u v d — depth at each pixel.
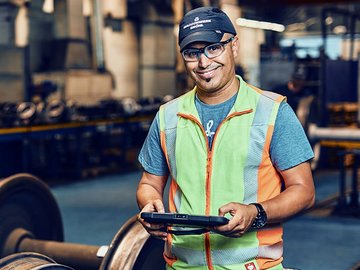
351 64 12.32
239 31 19.64
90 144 12.09
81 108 11.60
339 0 16.14
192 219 1.73
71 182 10.13
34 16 13.25
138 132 12.96
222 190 1.90
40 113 10.10
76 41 13.54
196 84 1.89
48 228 4.17
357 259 5.53
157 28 16.02
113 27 14.72
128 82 15.46
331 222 6.92
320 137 7.73
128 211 7.75
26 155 9.68
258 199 1.89
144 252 2.87
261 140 1.86
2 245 3.85
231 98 1.91
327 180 9.83
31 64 13.37
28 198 3.97
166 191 7.90
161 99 14.55
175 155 1.96
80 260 3.68
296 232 6.48
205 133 1.92
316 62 13.98
